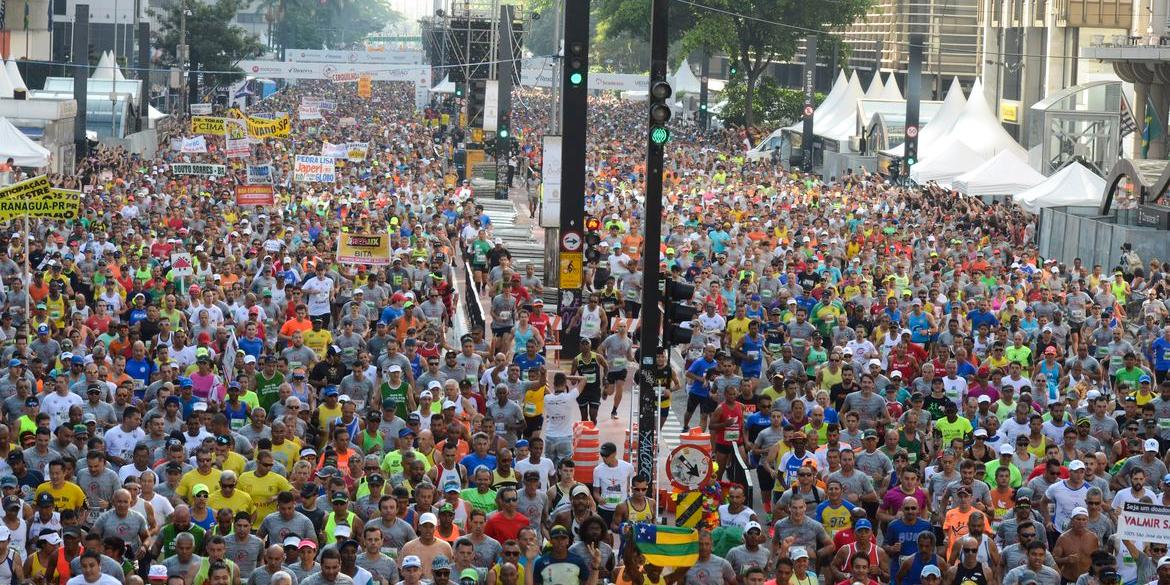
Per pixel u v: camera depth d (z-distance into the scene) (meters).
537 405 36.03
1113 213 78.81
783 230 69.88
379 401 35.00
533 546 24.27
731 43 179.38
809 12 180.88
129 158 106.06
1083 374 40.59
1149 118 115.75
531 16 152.88
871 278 57.28
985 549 26.03
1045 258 79.69
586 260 52.03
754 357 43.00
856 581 24.23
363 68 177.12
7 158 85.62
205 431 30.28
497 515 26.33
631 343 42.09
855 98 146.00
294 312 42.25
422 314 44.72
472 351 38.66
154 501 26.69
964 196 88.94
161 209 73.69
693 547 24.02
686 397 47.34
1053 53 147.12
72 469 28.56
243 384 33.91
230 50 191.50
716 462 34.94
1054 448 29.72
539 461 29.52
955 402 36.66
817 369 39.41
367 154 117.06
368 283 49.00
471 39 141.38
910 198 91.88
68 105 105.94
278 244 60.28
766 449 32.50
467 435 32.16
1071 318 51.94
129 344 40.12
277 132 103.06
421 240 56.22
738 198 85.62
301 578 23.34
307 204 73.44
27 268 43.34
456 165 123.69
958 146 99.88
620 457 34.28
